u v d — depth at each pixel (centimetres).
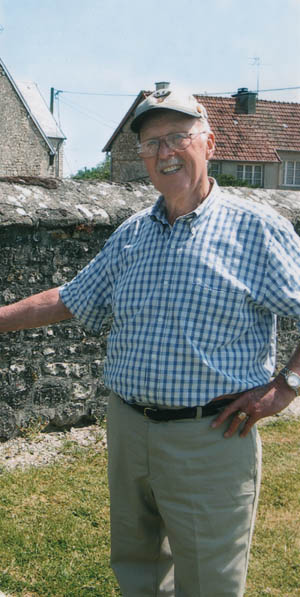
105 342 482
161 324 217
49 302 259
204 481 218
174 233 219
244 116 2778
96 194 478
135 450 230
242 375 216
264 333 224
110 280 249
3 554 321
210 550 220
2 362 445
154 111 217
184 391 213
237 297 212
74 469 414
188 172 219
